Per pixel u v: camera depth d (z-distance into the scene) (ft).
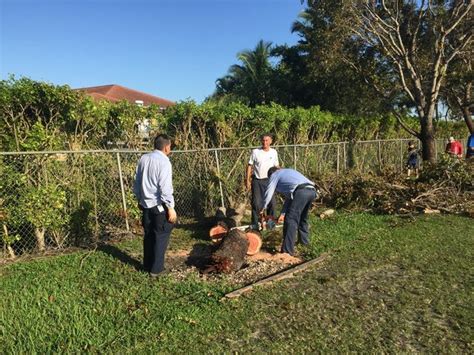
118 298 16.19
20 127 22.79
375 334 13.66
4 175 21.18
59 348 12.43
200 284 17.74
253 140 36.17
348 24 51.29
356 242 24.43
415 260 21.07
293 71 95.14
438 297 16.55
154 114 29.58
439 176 36.55
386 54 54.95
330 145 44.50
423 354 12.55
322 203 37.04
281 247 22.21
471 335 13.57
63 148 24.47
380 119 59.21
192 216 31.91
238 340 13.21
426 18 55.47
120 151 24.89
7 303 15.56
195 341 13.06
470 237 25.52
